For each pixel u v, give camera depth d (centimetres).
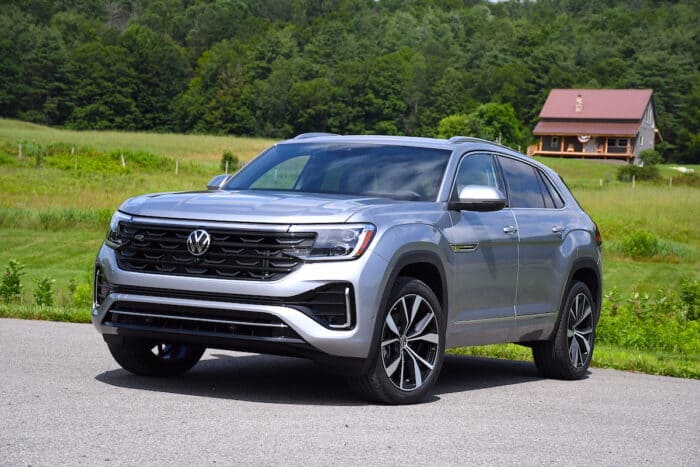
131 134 12019
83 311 1202
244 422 585
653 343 1267
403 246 680
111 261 689
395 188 756
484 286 777
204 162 8588
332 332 644
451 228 740
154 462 478
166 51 18275
